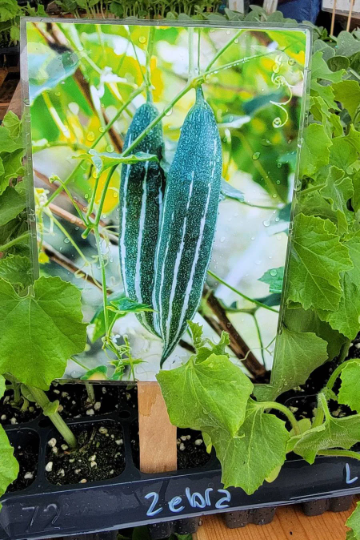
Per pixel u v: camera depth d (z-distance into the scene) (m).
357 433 0.55
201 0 1.96
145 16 2.05
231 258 0.53
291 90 0.48
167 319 0.55
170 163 0.50
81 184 0.51
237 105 0.48
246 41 0.47
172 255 0.52
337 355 0.72
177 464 0.63
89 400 0.71
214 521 0.64
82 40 0.48
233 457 0.54
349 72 0.85
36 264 0.54
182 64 0.48
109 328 0.55
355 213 0.65
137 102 0.48
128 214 0.51
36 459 0.66
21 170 0.60
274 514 0.65
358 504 0.55
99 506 0.59
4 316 0.50
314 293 0.55
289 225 0.52
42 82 0.48
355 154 0.63
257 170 0.50
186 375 0.51
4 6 1.76
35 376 0.51
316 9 1.39
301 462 0.61
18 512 0.59
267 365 0.57
